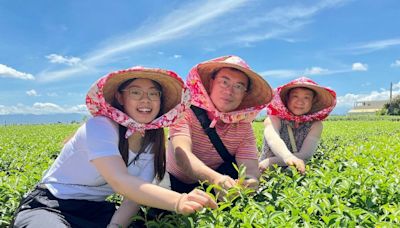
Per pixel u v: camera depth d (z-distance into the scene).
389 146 2.11
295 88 1.60
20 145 3.24
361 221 0.83
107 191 1.03
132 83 0.95
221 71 1.24
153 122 0.98
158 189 0.85
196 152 1.31
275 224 0.79
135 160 1.00
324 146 2.55
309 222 0.82
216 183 1.05
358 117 13.52
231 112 1.25
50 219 0.90
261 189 1.12
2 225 1.05
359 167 1.34
